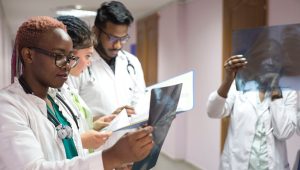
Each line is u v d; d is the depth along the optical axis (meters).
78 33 1.22
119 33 1.67
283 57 1.76
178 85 0.92
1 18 4.89
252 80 1.87
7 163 0.76
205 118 4.64
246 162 2.17
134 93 1.85
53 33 0.83
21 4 5.69
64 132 0.94
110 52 1.74
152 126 0.84
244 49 1.88
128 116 1.29
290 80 1.76
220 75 4.23
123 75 1.83
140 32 7.35
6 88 0.89
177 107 0.94
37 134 0.86
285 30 1.74
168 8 5.69
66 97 1.19
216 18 4.32
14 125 0.79
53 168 0.75
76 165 0.76
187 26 5.27
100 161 0.77
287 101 2.16
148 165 0.93
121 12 1.64
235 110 2.25
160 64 6.13
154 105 0.85
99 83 1.73
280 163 2.18
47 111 0.94
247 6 3.79
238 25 3.92
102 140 1.21
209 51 4.53
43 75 0.85
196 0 4.92
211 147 4.46
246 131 2.19
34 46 0.83
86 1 5.44
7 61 6.36
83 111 1.35
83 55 1.28
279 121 2.11
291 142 3.04
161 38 6.06
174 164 5.14
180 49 5.32
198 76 4.88
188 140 5.21
